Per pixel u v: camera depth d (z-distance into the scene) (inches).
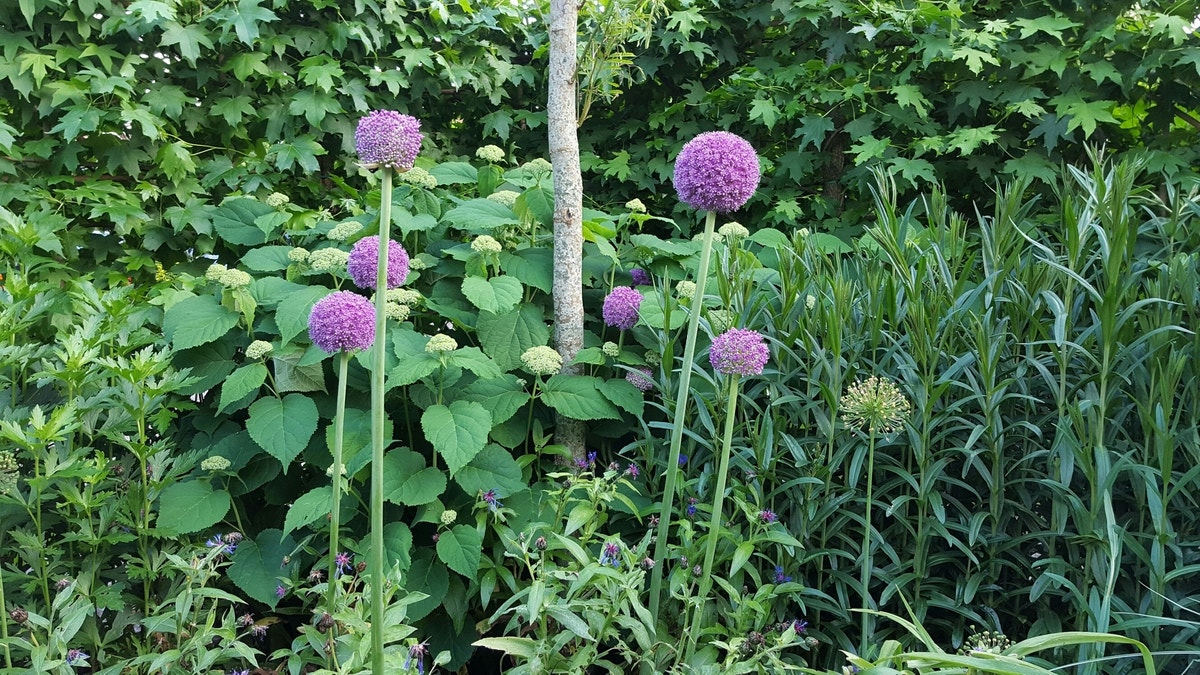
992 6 138.4
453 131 166.4
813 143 155.7
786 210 141.9
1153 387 70.4
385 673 58.9
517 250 112.1
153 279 128.6
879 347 87.5
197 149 138.6
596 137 163.8
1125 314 67.8
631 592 64.9
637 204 117.3
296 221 113.2
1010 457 77.8
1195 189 87.7
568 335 104.7
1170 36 118.8
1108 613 58.9
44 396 90.4
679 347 104.1
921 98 134.7
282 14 141.4
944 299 80.0
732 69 160.2
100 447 97.1
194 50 123.8
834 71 147.4
